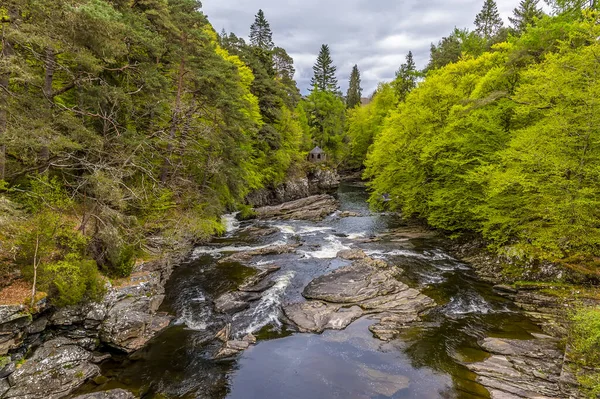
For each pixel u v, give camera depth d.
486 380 10.56
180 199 21.28
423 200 26.86
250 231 28.92
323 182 56.03
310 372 11.29
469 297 16.59
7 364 9.43
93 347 11.70
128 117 17.83
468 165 21.72
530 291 16.03
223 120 22.97
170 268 18.91
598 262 16.09
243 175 26.64
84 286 11.73
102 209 14.25
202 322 14.33
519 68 21.19
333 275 18.52
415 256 22.41
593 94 14.38
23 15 11.10
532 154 15.73
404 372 11.20
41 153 13.98
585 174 14.98
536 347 11.97
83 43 11.74
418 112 26.33
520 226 18.28
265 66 49.97
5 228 10.65
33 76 10.59
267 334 13.58
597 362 10.25
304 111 66.94
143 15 17.28
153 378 10.91
